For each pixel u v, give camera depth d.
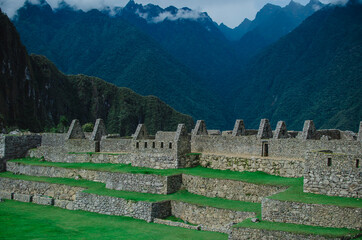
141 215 43.78
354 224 30.39
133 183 49.50
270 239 31.17
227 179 43.94
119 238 37.00
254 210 38.16
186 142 52.62
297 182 40.09
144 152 53.84
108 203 46.94
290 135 54.12
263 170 45.38
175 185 47.72
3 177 61.47
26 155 70.94
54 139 72.19
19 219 45.19
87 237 37.66
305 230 30.69
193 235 37.25
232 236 32.62
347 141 39.78
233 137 51.59
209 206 40.78
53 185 55.88
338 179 33.94
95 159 61.09
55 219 45.12
